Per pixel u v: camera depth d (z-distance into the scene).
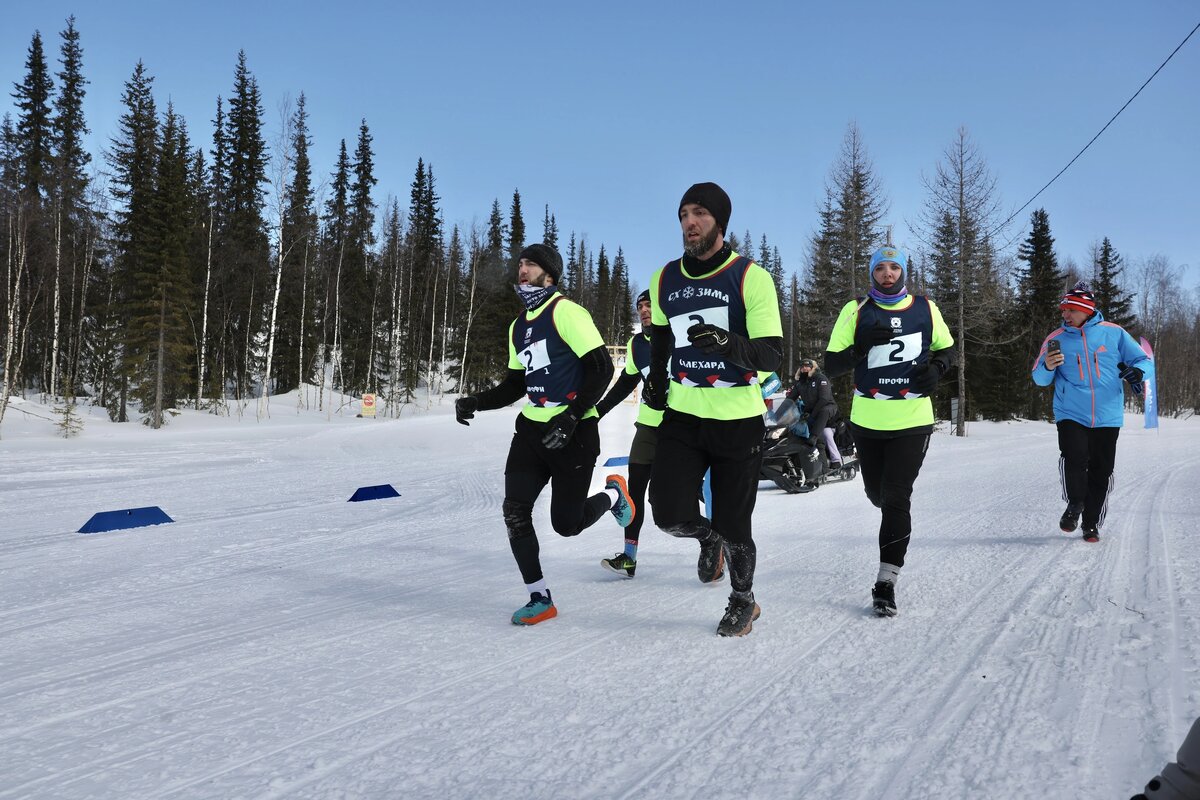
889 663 2.93
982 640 3.16
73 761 2.18
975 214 27.19
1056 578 4.24
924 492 8.70
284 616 3.84
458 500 8.93
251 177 48.72
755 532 6.32
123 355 32.28
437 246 59.16
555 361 3.79
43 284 36.59
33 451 17.17
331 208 48.06
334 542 6.10
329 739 2.31
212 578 4.79
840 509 7.70
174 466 13.64
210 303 42.12
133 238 34.97
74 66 44.81
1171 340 64.38
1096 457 5.47
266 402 35.81
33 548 5.90
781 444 9.00
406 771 2.09
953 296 27.72
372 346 46.31
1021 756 2.05
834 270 34.47
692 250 3.43
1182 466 10.99
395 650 3.24
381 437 19.03
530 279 3.88
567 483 3.90
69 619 3.81
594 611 3.90
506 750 2.21
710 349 3.05
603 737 2.29
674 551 5.65
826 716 2.41
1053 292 44.62
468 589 4.45
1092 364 5.46
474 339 52.47
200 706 2.61
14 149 42.16
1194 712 2.28
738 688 2.70
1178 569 4.28
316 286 47.38
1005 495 8.12
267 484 10.70
